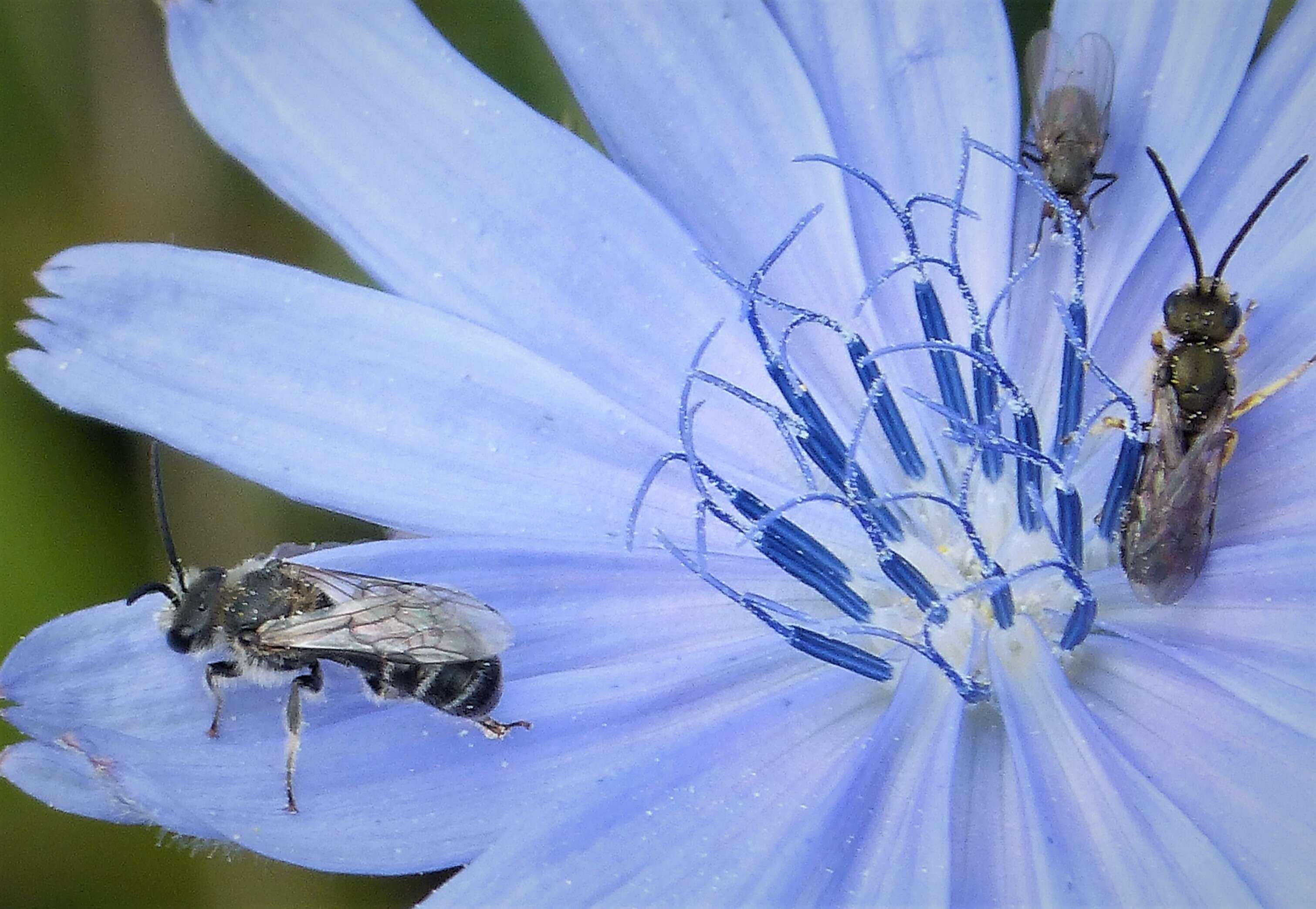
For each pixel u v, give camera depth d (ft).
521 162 0.26
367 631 0.25
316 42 0.26
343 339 0.26
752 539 0.26
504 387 0.26
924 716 0.25
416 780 0.25
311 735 0.25
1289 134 0.26
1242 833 0.24
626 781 0.25
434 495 0.26
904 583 0.26
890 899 0.24
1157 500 0.25
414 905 0.24
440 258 0.26
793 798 0.25
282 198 0.26
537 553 0.26
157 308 0.26
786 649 0.26
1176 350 0.25
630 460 0.26
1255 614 0.25
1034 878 0.24
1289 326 0.26
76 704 0.25
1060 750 0.25
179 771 0.24
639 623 0.26
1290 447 0.26
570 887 0.24
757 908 0.24
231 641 0.25
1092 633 0.26
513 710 0.25
